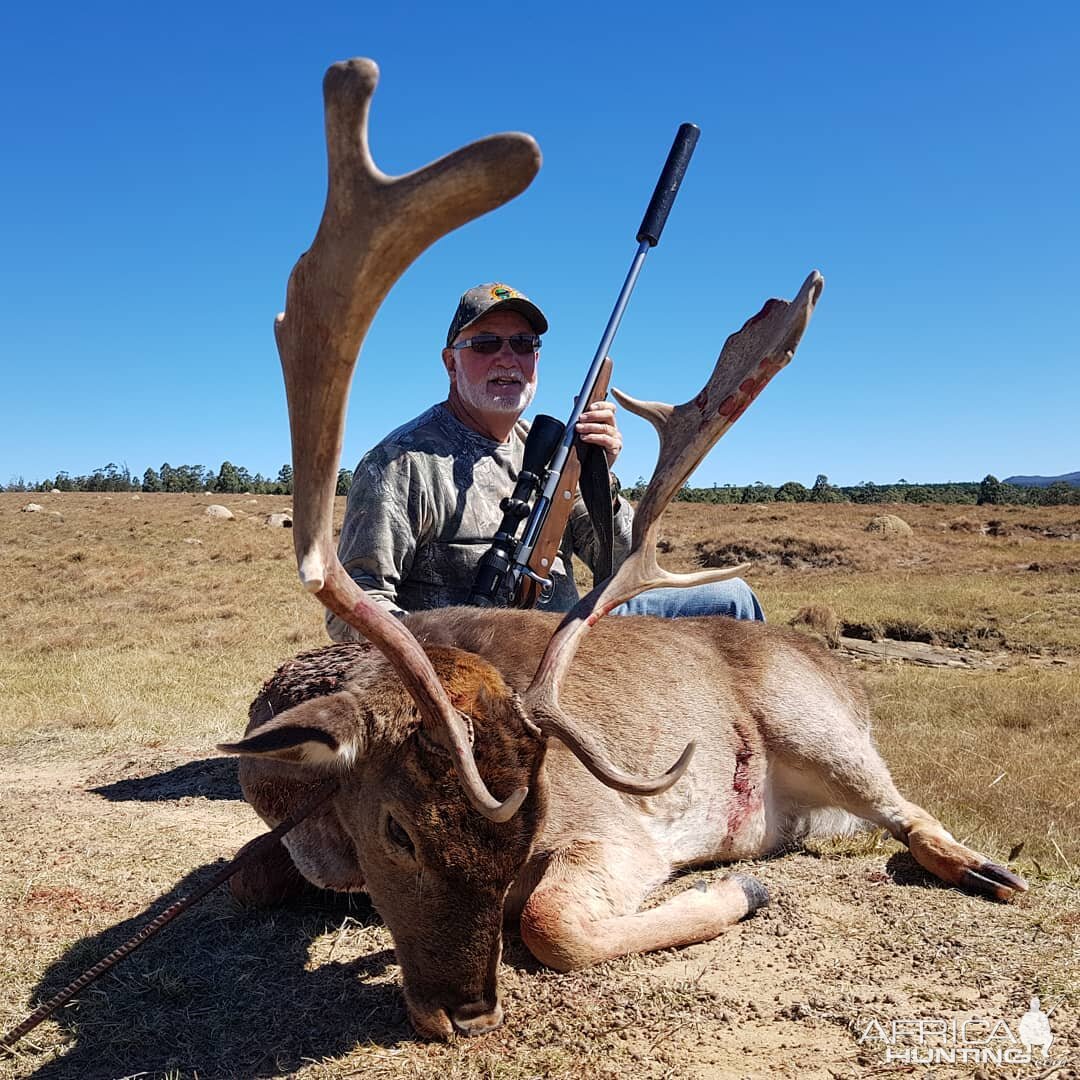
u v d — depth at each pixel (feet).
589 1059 8.66
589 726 12.50
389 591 15.03
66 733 24.08
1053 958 10.57
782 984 10.08
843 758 13.97
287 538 102.06
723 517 114.83
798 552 79.77
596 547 17.24
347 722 8.72
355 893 12.38
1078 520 110.11
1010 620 47.80
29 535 105.50
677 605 18.53
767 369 10.52
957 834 15.64
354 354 7.37
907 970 10.37
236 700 29.01
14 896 12.69
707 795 13.41
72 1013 9.84
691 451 10.83
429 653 9.52
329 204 6.98
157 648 41.75
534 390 16.75
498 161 6.45
